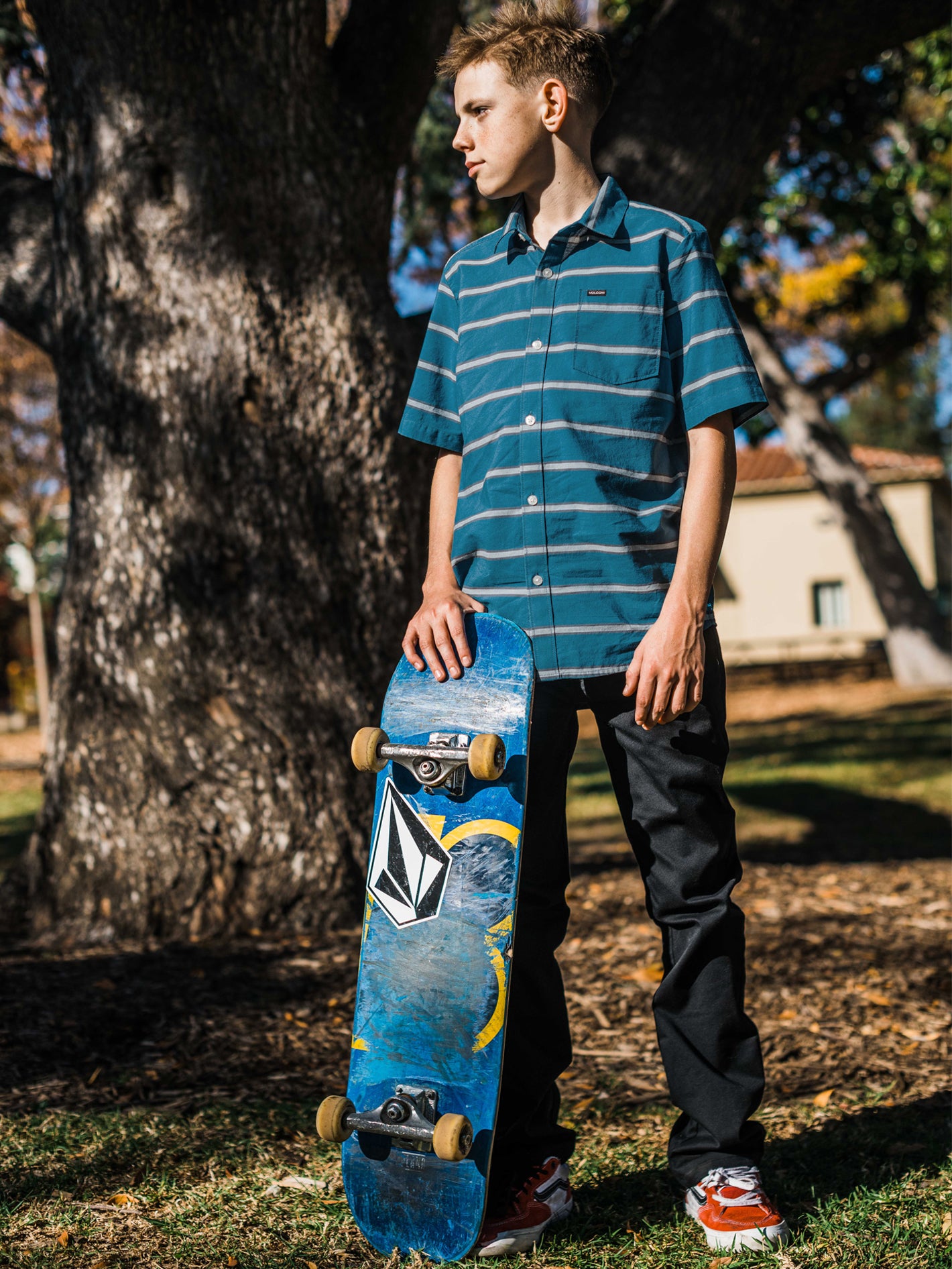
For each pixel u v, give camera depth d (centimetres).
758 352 1581
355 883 410
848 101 941
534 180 196
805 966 366
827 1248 179
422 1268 175
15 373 1359
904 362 2380
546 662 187
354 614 427
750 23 453
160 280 411
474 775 176
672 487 191
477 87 194
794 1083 270
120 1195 207
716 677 185
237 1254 183
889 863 562
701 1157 187
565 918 196
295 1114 250
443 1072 176
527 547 188
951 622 2339
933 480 2488
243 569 410
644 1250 182
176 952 372
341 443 423
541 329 190
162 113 406
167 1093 262
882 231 1214
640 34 795
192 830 401
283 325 417
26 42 647
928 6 457
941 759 994
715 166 462
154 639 405
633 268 188
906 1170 212
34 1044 288
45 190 497
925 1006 324
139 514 408
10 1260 181
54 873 415
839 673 1978
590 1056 292
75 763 414
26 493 1421
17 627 2630
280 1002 326
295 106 422
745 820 763
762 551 2611
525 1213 184
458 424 208
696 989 184
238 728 404
